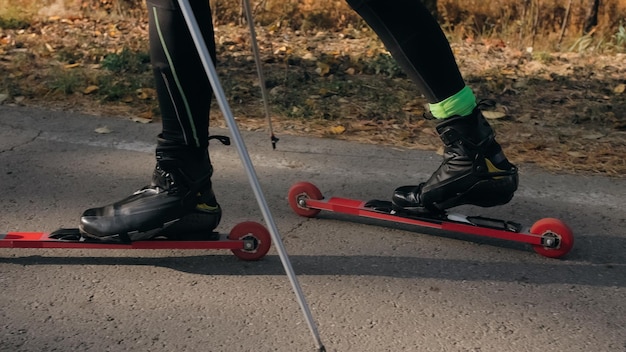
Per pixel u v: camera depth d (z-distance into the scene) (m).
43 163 3.97
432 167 4.01
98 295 2.70
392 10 2.71
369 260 2.97
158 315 2.57
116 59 5.78
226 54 6.27
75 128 4.53
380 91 5.35
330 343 2.41
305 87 5.42
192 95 2.71
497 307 2.63
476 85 5.52
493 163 2.91
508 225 3.01
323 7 7.11
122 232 2.81
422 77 2.80
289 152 4.18
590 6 6.62
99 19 7.30
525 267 2.92
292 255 3.00
